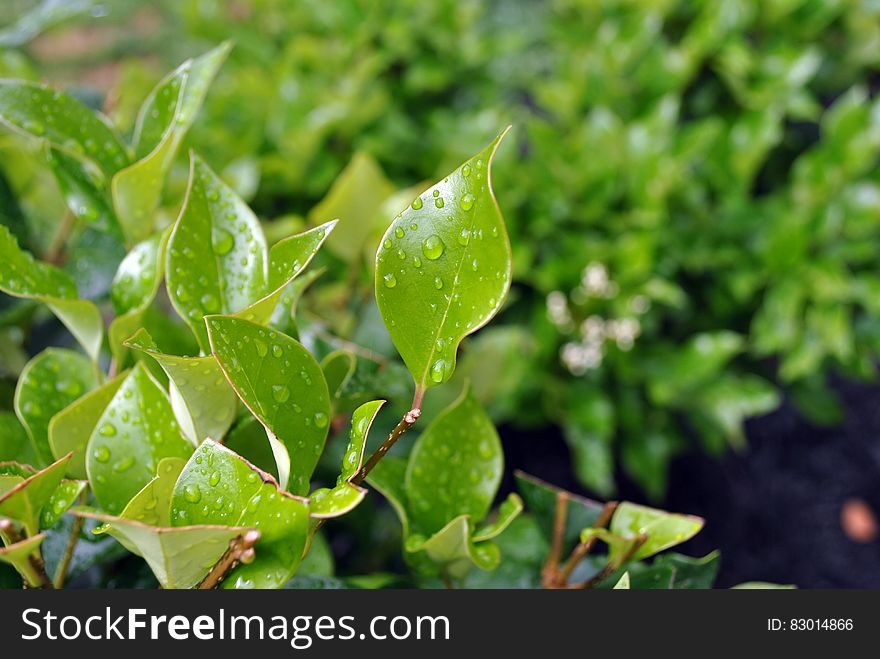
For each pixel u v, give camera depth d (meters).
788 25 1.12
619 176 1.07
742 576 1.25
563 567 0.48
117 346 0.45
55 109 0.46
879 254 1.10
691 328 1.19
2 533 0.40
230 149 0.97
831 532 1.30
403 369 0.49
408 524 0.45
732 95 1.12
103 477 0.43
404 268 0.40
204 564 0.39
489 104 1.26
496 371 0.65
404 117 1.22
